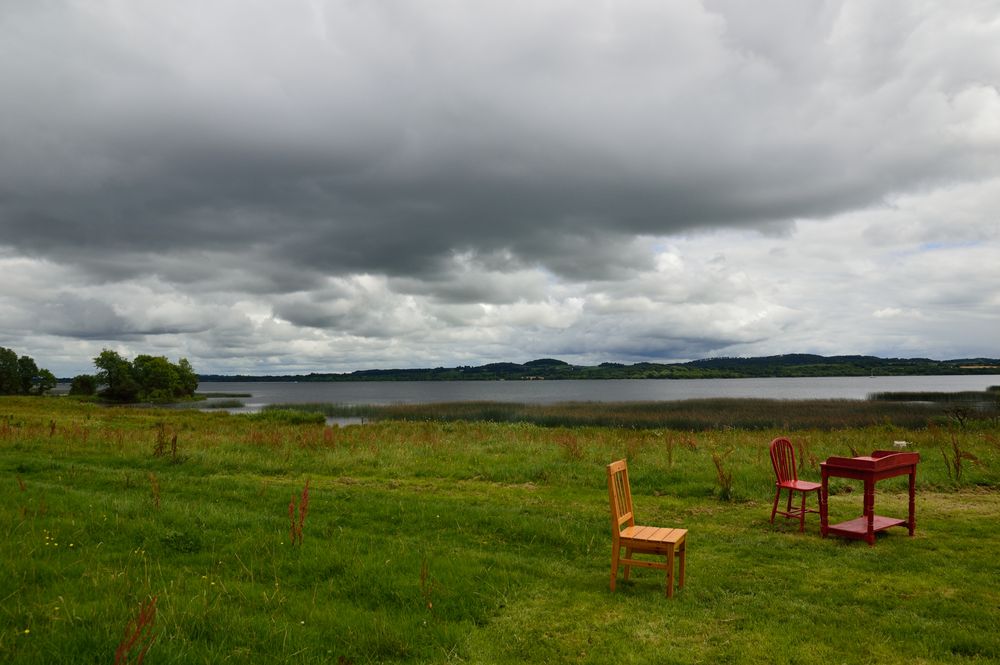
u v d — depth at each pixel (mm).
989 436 18469
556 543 8516
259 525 8445
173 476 13438
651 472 13898
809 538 8867
